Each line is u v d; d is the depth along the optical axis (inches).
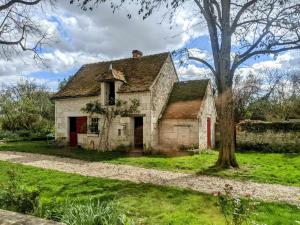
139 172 511.2
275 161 661.9
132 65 932.0
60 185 400.8
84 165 582.6
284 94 1379.2
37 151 798.5
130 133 815.1
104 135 856.9
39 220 130.3
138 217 275.4
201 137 831.7
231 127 584.1
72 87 968.9
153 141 809.5
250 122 932.0
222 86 594.6
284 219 267.3
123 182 417.4
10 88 1681.8
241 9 585.0
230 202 227.3
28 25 607.8
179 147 820.6
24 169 524.1
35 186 384.2
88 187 388.2
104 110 852.0
